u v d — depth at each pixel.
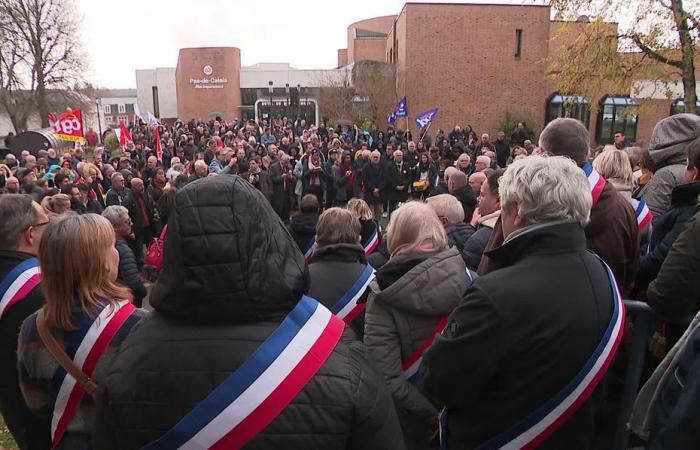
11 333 2.17
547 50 25.45
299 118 33.06
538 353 1.50
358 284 2.78
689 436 1.15
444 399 1.63
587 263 1.62
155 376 1.15
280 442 1.13
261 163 11.85
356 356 1.25
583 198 1.63
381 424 1.20
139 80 55.03
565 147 2.34
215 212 1.14
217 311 1.15
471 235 3.54
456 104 25.53
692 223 1.86
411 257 2.16
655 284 1.91
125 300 1.88
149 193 8.80
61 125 14.12
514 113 25.44
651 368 2.26
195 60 43.00
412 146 13.09
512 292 1.52
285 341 1.16
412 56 25.25
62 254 1.75
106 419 1.19
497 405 1.60
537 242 1.61
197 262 1.12
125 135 17.25
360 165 12.30
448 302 2.08
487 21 25.05
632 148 5.81
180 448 1.12
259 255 1.16
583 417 1.61
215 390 1.12
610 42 11.24
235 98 44.72
